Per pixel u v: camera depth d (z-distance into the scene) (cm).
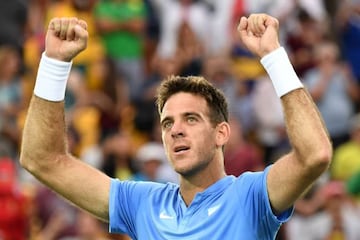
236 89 3397
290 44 3603
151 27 3641
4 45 3662
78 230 2800
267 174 1339
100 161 3069
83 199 1437
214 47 3578
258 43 1343
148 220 1402
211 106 1398
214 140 1393
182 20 3594
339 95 3434
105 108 3338
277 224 1336
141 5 3569
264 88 3338
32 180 3034
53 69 1409
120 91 3412
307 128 1288
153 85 3462
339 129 3406
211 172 1390
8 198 2772
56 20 1412
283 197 1316
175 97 1398
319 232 2878
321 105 3412
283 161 1321
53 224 2831
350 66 3734
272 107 3319
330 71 3444
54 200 2859
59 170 1431
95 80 3388
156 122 3338
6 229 2767
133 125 3356
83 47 1407
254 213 1344
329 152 1279
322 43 3650
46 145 1421
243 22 1360
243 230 1342
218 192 1377
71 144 3145
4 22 3700
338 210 2888
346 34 3762
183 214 1383
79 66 3431
